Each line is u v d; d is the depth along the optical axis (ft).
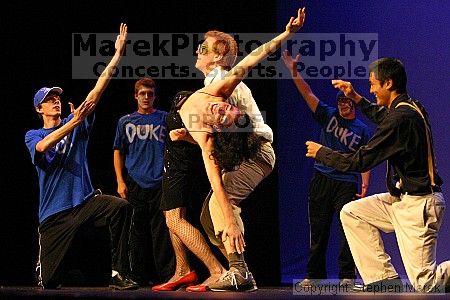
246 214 23.91
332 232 23.85
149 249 22.80
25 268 22.90
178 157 16.99
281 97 24.30
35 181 23.08
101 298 13.82
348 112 19.85
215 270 16.70
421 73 23.56
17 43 22.95
